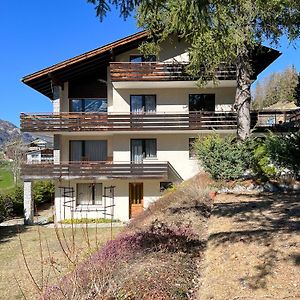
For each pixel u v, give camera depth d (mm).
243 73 17438
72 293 5125
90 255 7418
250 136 16578
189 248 7457
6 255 13445
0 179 43438
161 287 5531
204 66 17062
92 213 23219
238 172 14875
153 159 23188
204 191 13508
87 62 22719
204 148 15508
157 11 6281
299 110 25922
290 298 4723
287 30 14234
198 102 23203
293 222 8320
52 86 23250
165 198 14312
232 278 5555
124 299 5246
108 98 23766
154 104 23266
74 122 22188
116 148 23188
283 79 61438
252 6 11703
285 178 14039
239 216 9578
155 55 21672
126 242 7797
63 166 22391
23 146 44531
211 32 6598
